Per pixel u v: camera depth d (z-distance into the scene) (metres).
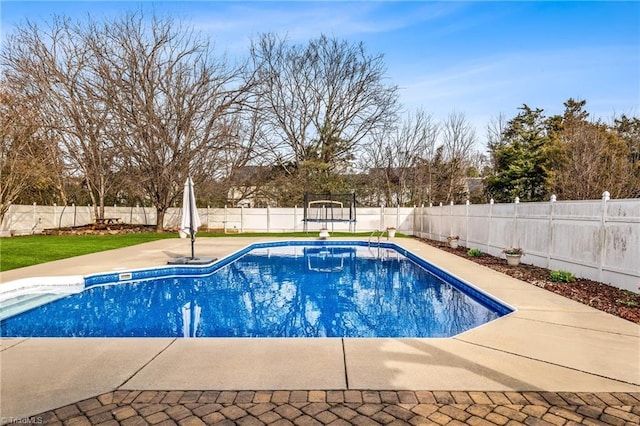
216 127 20.97
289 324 5.80
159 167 19.05
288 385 2.95
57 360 3.46
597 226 6.87
